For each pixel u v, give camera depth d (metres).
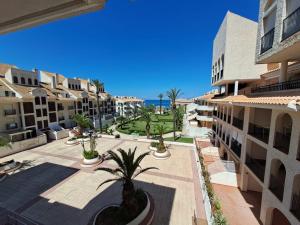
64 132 35.16
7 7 2.52
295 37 8.67
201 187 15.33
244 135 14.62
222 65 19.31
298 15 8.65
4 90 29.17
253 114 14.26
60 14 2.70
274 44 10.55
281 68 12.41
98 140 32.31
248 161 14.41
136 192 12.58
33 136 32.03
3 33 3.43
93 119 53.09
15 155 24.34
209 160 21.41
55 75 49.25
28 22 2.95
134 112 79.56
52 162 21.61
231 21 17.42
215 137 27.05
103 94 67.56
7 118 28.91
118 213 10.73
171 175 17.69
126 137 40.44
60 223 11.41
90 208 12.81
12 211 11.97
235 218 11.77
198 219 11.47
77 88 53.78
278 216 11.73
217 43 21.88
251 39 17.30
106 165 20.47
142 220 10.81
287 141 9.99
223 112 22.17
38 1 2.38
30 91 32.91
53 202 13.54
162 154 22.61
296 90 9.29
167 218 11.68
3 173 18.03
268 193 10.42
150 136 41.38
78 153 25.00
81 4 2.46
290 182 8.49
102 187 15.59
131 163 10.70
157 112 103.31
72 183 16.38
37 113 33.75
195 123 44.00
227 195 14.37
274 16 11.48
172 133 45.06
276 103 8.47
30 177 17.69
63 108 43.06
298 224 7.75
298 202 8.39
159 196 14.12
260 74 17.16
